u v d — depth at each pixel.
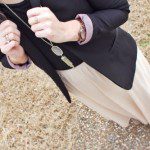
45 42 1.77
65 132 3.03
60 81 2.04
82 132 2.99
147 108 2.44
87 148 2.92
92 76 2.06
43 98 3.25
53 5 1.54
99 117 2.99
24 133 3.15
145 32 3.32
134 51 2.04
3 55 1.98
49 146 3.02
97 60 1.87
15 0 1.53
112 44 1.88
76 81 2.09
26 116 3.22
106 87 2.18
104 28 1.64
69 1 1.58
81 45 1.76
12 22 1.63
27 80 3.41
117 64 1.96
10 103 3.35
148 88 2.31
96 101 2.37
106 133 2.93
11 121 3.25
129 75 2.05
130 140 2.85
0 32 1.62
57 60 1.92
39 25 1.43
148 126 2.84
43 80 3.35
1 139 3.18
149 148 2.78
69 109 3.11
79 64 1.96
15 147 3.11
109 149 2.87
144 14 3.43
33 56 1.86
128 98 2.31
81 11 1.64
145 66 2.27
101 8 1.66
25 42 1.77
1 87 3.47
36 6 1.52
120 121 2.67
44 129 3.10
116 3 1.64
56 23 1.46
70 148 2.96
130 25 3.41
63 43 1.72
